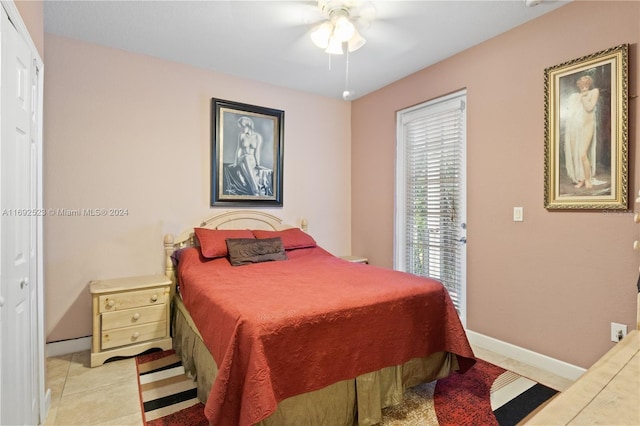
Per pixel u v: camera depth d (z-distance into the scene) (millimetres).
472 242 2914
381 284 2164
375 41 2791
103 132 2865
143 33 2670
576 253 2264
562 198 2326
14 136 1404
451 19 2467
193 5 2301
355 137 4297
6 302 1310
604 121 2119
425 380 2105
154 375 2338
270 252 3152
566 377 2299
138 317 2650
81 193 2777
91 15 2412
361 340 1790
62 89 2697
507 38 2635
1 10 1259
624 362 999
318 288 2072
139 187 3027
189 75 3268
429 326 2088
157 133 3109
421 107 3461
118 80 2926
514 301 2611
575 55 2254
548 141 2385
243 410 1378
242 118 3555
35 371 1712
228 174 3475
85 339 2783
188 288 2455
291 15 2422
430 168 3416
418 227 3557
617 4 2066
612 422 713
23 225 1516
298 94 3969
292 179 3934
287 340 1556
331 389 1701
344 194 4316
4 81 1295
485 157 2807
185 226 3260
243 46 2887
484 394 2100
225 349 1589
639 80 1992
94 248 2830
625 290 2051
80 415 1862
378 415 1803
